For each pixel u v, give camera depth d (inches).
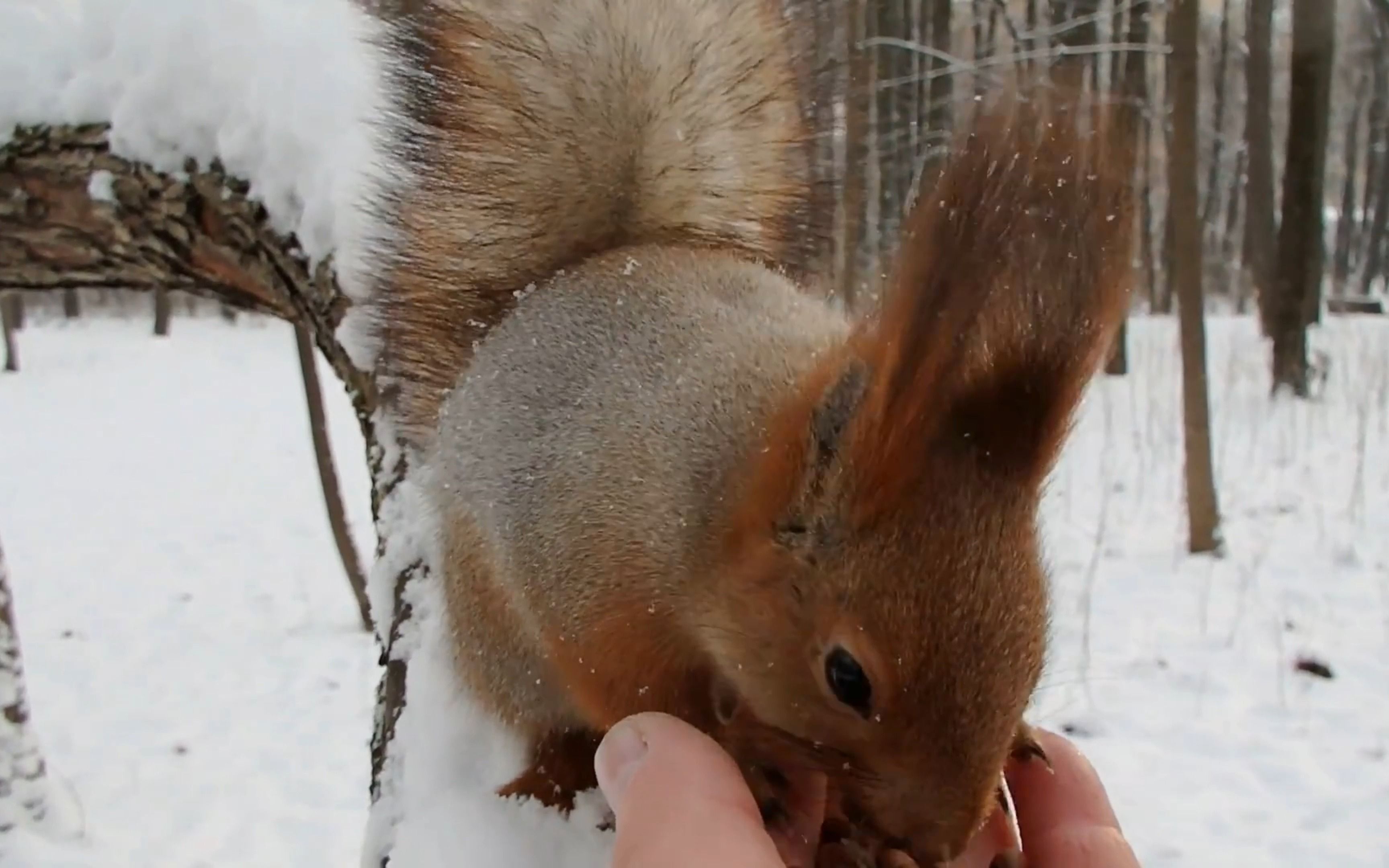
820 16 15.7
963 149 9.5
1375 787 23.8
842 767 10.1
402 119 15.1
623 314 12.9
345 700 35.3
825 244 15.6
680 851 9.1
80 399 98.7
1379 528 39.0
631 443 11.8
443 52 15.1
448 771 13.2
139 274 17.1
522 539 12.5
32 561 51.1
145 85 16.2
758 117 15.4
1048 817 11.0
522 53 15.1
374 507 15.8
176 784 30.2
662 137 15.1
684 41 15.3
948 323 9.5
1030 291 9.3
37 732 33.1
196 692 36.1
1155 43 59.6
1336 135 174.7
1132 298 9.3
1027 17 67.8
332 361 16.0
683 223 15.2
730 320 12.4
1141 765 24.8
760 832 9.4
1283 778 24.2
